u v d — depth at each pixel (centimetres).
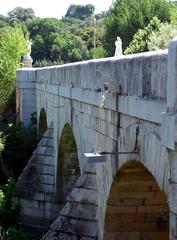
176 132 987
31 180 3331
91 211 1862
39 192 3266
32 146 4309
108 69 1569
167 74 1060
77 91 2173
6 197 3234
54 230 1889
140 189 1593
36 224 3253
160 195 1600
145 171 1508
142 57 1255
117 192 1619
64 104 2697
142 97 1260
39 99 4234
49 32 11588
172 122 1004
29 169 3366
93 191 1875
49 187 3256
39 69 4222
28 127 4459
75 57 10881
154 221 1669
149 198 1623
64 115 2708
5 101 5897
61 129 2873
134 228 1684
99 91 1734
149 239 1683
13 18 14938
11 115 5856
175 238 1013
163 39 4788
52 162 3300
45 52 11038
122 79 1428
